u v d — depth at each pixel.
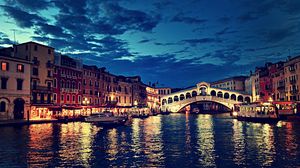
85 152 18.33
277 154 17.58
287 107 52.56
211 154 17.86
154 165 15.02
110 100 70.31
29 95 42.25
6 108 38.81
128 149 19.64
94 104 61.66
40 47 46.16
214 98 87.00
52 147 19.91
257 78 82.19
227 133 29.84
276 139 24.06
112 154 17.80
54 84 48.81
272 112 43.97
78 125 38.81
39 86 45.16
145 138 25.78
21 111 41.22
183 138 25.72
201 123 46.75
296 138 24.44
